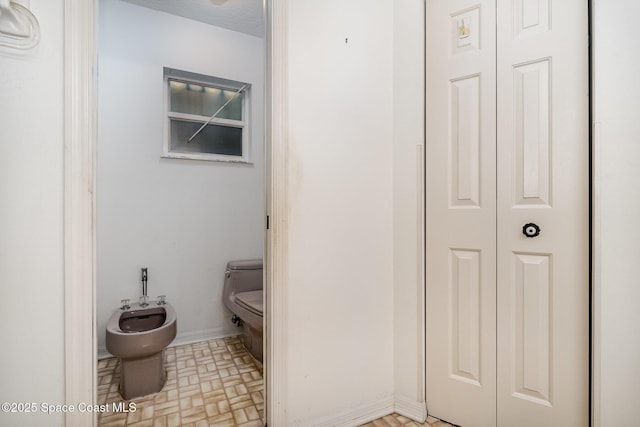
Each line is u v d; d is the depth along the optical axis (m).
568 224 1.22
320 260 1.40
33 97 0.93
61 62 0.96
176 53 2.32
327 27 1.43
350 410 1.46
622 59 1.10
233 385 1.77
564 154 1.23
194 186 2.39
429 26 1.55
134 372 1.65
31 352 0.93
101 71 2.08
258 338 2.05
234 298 2.25
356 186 1.51
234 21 2.41
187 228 2.36
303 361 1.35
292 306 1.32
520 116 1.32
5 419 0.90
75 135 0.97
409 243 1.56
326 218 1.42
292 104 1.33
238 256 2.55
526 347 1.29
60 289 0.96
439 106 1.52
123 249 2.15
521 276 1.31
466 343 1.43
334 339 1.43
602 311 1.13
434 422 1.49
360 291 1.51
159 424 1.43
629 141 1.09
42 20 0.93
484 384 1.38
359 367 1.49
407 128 1.58
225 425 1.42
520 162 1.32
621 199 1.10
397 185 1.62
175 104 2.42
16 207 0.91
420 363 1.51
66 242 0.96
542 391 1.26
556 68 1.24
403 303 1.58
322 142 1.41
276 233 1.29
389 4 1.64
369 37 1.56
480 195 1.41
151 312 2.02
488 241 1.38
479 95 1.41
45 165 0.94
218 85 2.56
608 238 1.12
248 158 2.64
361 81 1.53
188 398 1.64
